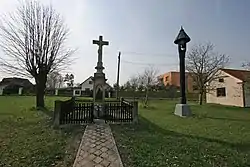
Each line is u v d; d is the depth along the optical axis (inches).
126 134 357.7
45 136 336.5
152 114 668.1
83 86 2524.6
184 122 515.5
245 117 651.5
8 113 632.4
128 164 220.1
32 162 221.6
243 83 1080.8
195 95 1493.6
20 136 335.6
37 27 797.9
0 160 225.8
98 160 230.7
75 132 367.6
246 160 241.8
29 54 788.6
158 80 2003.0
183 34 686.5
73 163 221.5
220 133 391.2
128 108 485.1
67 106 463.2
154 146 286.8
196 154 258.2
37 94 794.8
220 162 233.6
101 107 505.4
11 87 2383.1
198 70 1162.0
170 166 216.7
